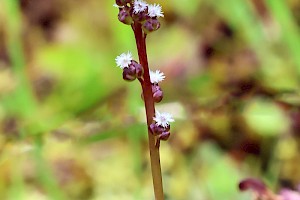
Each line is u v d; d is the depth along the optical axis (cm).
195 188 25
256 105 26
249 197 23
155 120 15
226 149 27
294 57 25
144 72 15
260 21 29
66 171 27
